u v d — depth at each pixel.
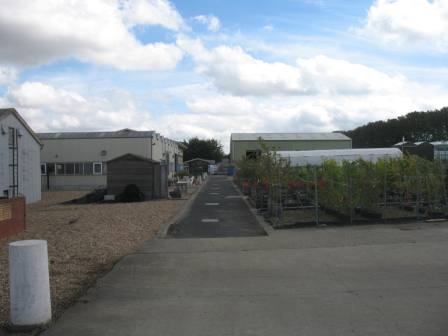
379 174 14.95
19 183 27.44
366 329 5.18
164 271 8.20
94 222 15.70
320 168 18.50
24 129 28.19
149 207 22.00
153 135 44.72
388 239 10.80
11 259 5.44
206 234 12.77
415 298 6.28
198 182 46.41
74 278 7.91
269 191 16.83
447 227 12.41
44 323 5.52
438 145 30.73
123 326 5.45
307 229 12.85
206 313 5.86
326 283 7.14
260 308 6.01
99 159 44.50
